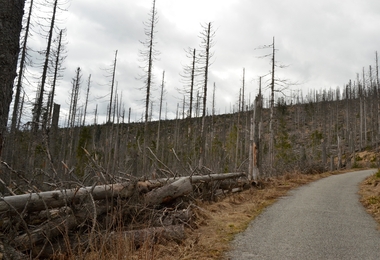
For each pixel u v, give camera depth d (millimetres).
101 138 39531
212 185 9875
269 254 4777
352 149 41906
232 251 4934
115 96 34250
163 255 4738
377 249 4996
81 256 4008
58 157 20484
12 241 4246
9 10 3184
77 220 4961
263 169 20484
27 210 4633
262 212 8062
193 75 25641
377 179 14555
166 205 7098
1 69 3084
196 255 4754
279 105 58469
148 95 24109
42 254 4496
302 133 60812
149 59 24234
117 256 3963
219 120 68375
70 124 32938
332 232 6043
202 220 6824
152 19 24531
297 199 10227
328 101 80562
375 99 55125
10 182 5273
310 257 4625
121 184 6191
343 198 10406
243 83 38656
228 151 30234
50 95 19375
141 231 5219
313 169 23500
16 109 14633
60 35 20516
